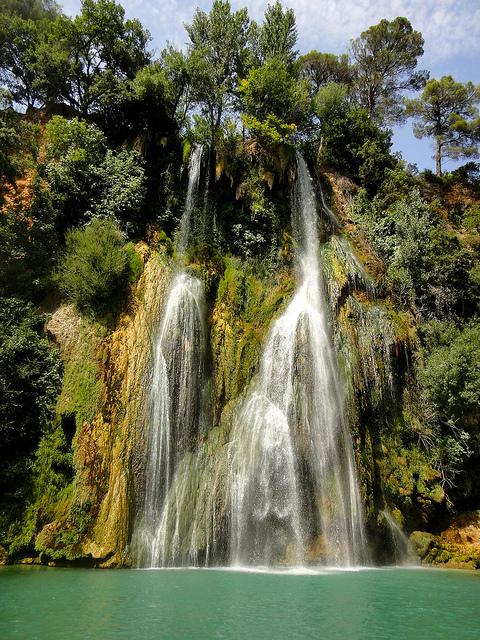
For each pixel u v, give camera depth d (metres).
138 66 26.34
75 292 17.05
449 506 18.53
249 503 15.50
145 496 14.59
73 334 16.34
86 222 20.11
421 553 16.61
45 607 8.40
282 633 7.22
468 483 19.16
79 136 21.83
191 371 17.02
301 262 23.38
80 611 8.16
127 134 24.44
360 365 18.84
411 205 26.80
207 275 19.64
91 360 15.56
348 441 16.86
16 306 17.12
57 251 19.59
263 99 26.52
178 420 16.19
